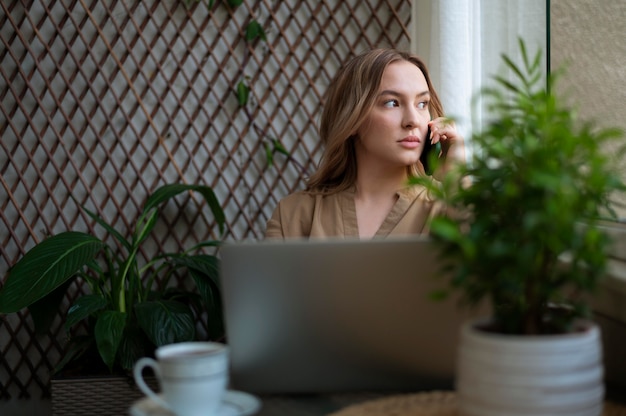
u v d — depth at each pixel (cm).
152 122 226
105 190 229
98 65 223
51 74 224
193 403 71
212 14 223
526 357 60
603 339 88
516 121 67
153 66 226
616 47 150
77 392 174
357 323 79
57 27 221
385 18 226
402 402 81
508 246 59
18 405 229
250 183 230
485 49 185
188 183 229
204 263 196
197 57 226
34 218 228
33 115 225
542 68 179
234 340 81
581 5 152
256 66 227
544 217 58
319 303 79
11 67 224
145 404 77
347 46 227
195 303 211
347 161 154
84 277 198
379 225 146
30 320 229
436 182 143
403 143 142
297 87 229
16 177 227
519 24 182
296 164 227
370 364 83
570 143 61
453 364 82
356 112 144
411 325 79
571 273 63
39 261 178
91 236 192
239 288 79
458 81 182
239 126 228
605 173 63
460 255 65
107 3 224
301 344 81
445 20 183
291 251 77
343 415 77
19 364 227
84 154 227
